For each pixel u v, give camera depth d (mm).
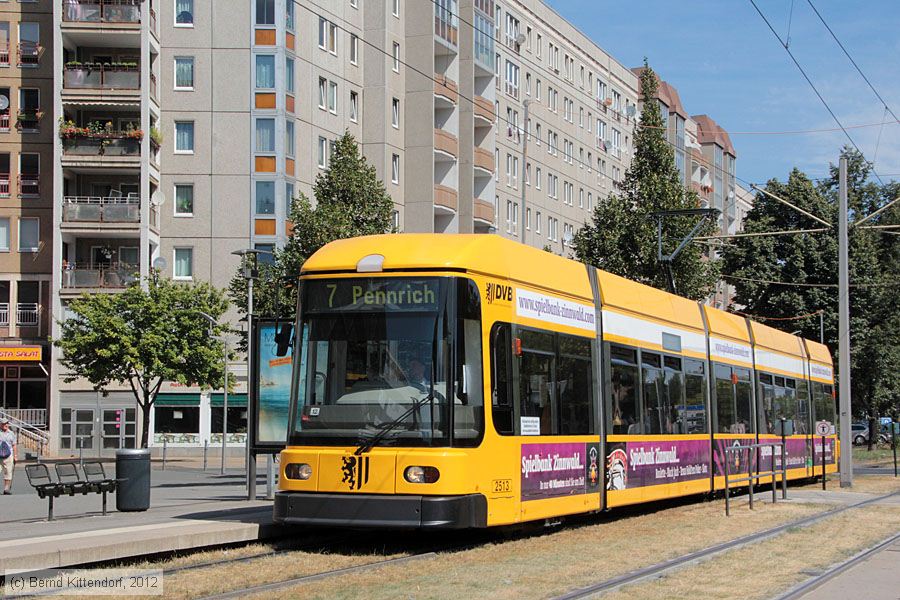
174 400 52906
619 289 19125
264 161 53438
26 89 54594
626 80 93250
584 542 15023
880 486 30719
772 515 20031
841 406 30812
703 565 12898
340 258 14617
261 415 19469
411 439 13680
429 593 10391
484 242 14906
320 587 10750
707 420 23125
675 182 42156
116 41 53281
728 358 24938
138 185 53969
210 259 53469
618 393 18516
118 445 52406
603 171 87875
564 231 79938
